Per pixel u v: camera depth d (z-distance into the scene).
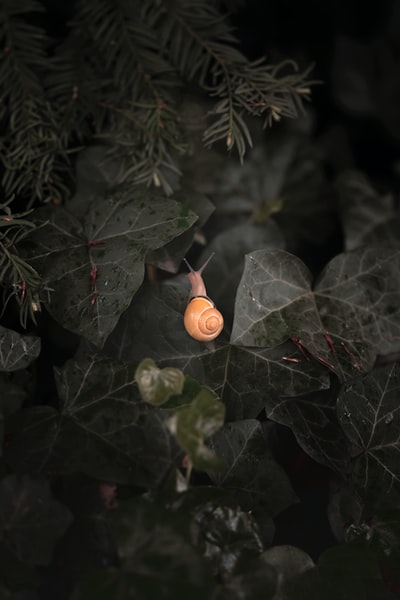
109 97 0.49
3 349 0.42
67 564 0.38
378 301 0.46
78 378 0.42
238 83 0.47
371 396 0.44
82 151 0.50
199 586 0.34
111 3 0.48
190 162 0.55
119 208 0.45
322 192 0.61
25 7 0.46
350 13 0.64
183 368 0.44
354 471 0.43
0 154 0.47
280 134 0.62
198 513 0.38
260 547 0.38
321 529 0.45
